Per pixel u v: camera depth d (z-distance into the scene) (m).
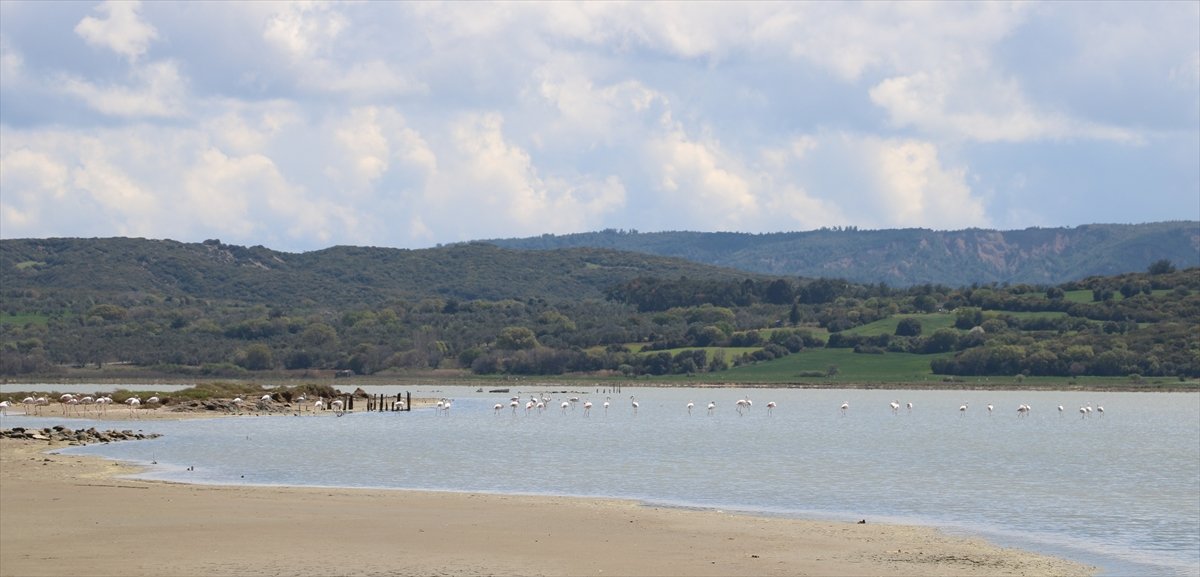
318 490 55.12
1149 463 77.88
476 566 36.09
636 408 154.12
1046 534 45.34
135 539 39.53
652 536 41.91
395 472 66.88
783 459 78.75
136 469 64.62
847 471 69.94
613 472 68.31
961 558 38.81
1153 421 140.25
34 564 35.31
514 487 59.94
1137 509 52.72
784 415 154.12
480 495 53.88
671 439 100.25
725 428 119.69
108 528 41.69
